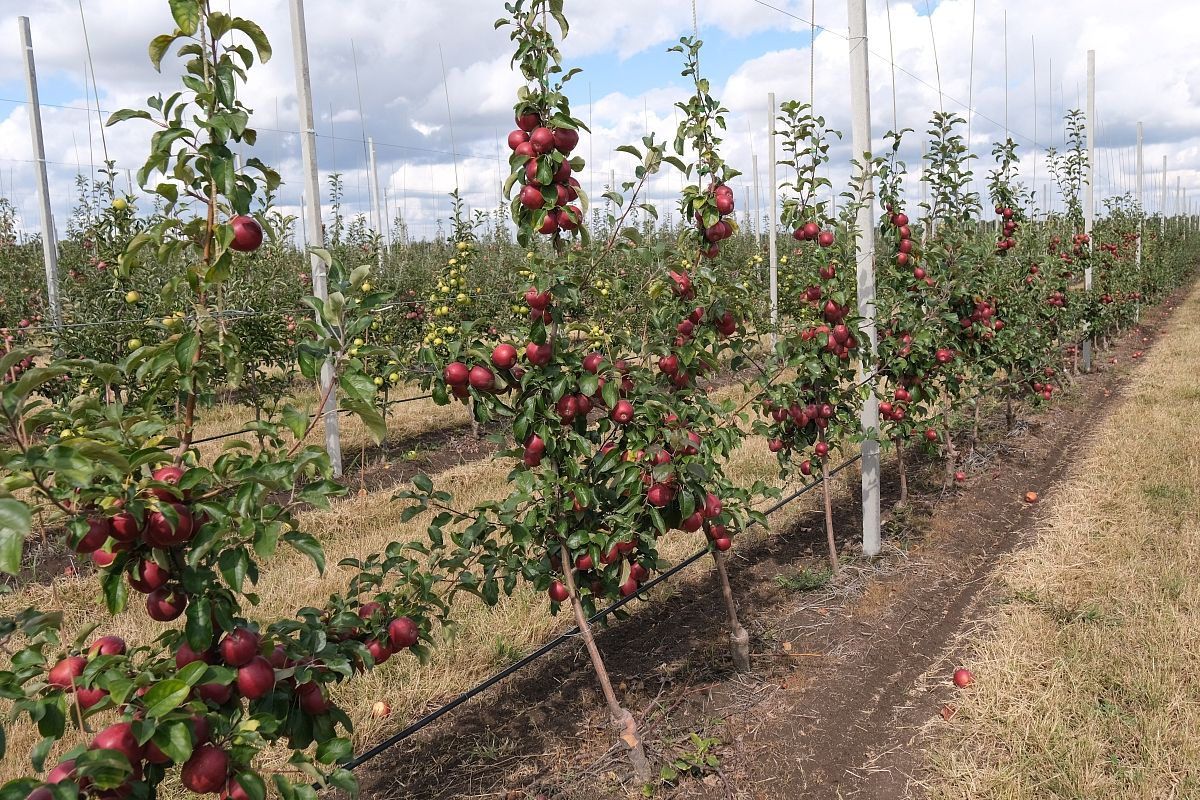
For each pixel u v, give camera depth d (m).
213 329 2.16
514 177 3.05
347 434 10.46
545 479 3.30
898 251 7.04
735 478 7.74
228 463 2.09
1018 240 10.70
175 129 2.04
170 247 2.16
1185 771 3.32
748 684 4.41
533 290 3.10
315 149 7.79
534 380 3.16
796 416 5.43
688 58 4.16
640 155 3.37
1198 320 19.61
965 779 3.47
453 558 3.28
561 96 3.00
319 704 2.38
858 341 5.70
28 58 8.40
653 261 3.63
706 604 5.43
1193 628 4.37
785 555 6.29
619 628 5.13
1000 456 8.84
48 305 8.95
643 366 3.79
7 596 5.65
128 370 2.10
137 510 1.85
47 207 8.61
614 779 3.68
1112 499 6.69
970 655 4.57
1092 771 3.38
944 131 7.42
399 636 2.85
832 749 3.86
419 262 14.66
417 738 4.05
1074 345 12.95
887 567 5.95
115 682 1.79
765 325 5.79
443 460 9.84
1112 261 14.96
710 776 3.68
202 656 2.11
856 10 5.61
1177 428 8.59
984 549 6.28
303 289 10.74
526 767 3.79
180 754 1.74
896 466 8.66
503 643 4.77
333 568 6.07
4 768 3.72
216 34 2.10
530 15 3.01
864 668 4.57
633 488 3.41
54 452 1.65
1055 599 5.00
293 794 2.06
